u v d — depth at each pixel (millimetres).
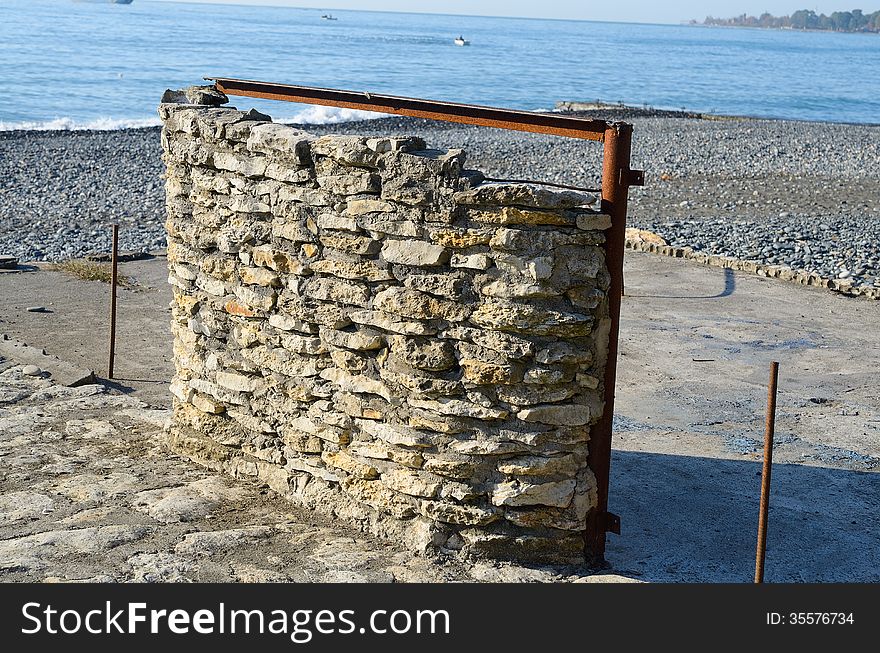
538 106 59062
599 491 6051
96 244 16656
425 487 6023
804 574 6164
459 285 5863
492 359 5824
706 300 13219
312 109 47156
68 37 97125
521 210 5672
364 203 6117
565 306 5789
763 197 23531
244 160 6793
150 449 7727
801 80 93562
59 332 11180
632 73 93438
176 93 7688
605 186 5805
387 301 6066
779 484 7660
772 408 5461
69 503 6598
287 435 6828
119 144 30500
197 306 7434
